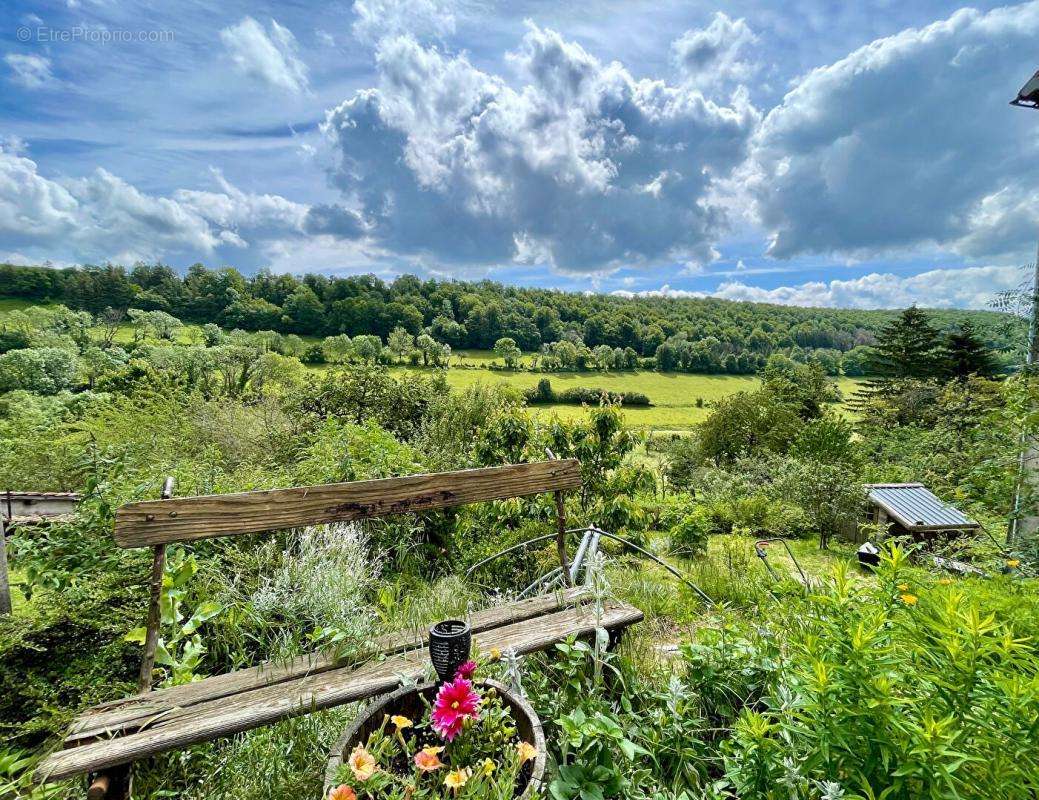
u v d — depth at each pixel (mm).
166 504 1844
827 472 10023
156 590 1862
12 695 2312
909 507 8492
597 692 1903
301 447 7453
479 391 9336
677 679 1895
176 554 2740
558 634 2154
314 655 2049
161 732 1556
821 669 1266
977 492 5273
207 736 1573
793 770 1300
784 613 2322
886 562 1633
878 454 18188
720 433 24656
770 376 36125
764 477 16297
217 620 2584
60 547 2877
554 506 5430
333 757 1316
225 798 1649
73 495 5102
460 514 4668
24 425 10125
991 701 1179
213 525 1928
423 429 9195
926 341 30844
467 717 1382
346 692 1772
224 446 8359
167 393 11125
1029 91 6176
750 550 6977
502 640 2090
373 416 9852
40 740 2139
